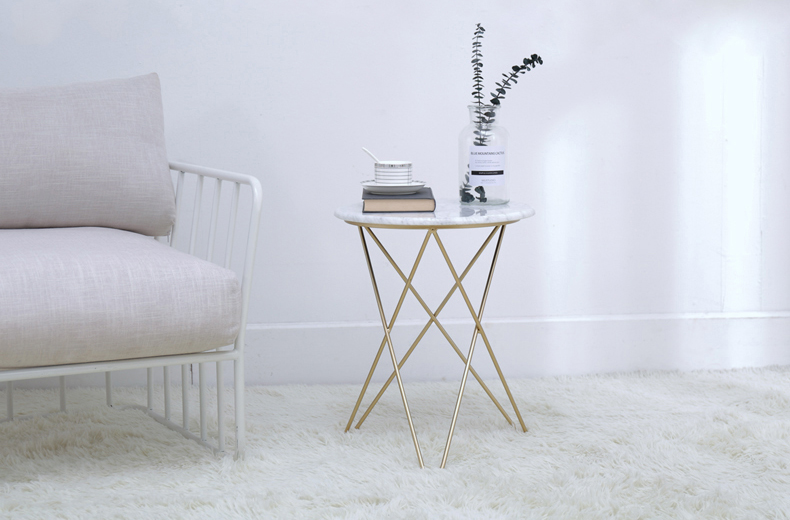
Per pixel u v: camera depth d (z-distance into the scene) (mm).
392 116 2363
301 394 2254
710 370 2467
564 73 2375
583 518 1345
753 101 2412
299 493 1466
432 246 2398
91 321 1393
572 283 2453
